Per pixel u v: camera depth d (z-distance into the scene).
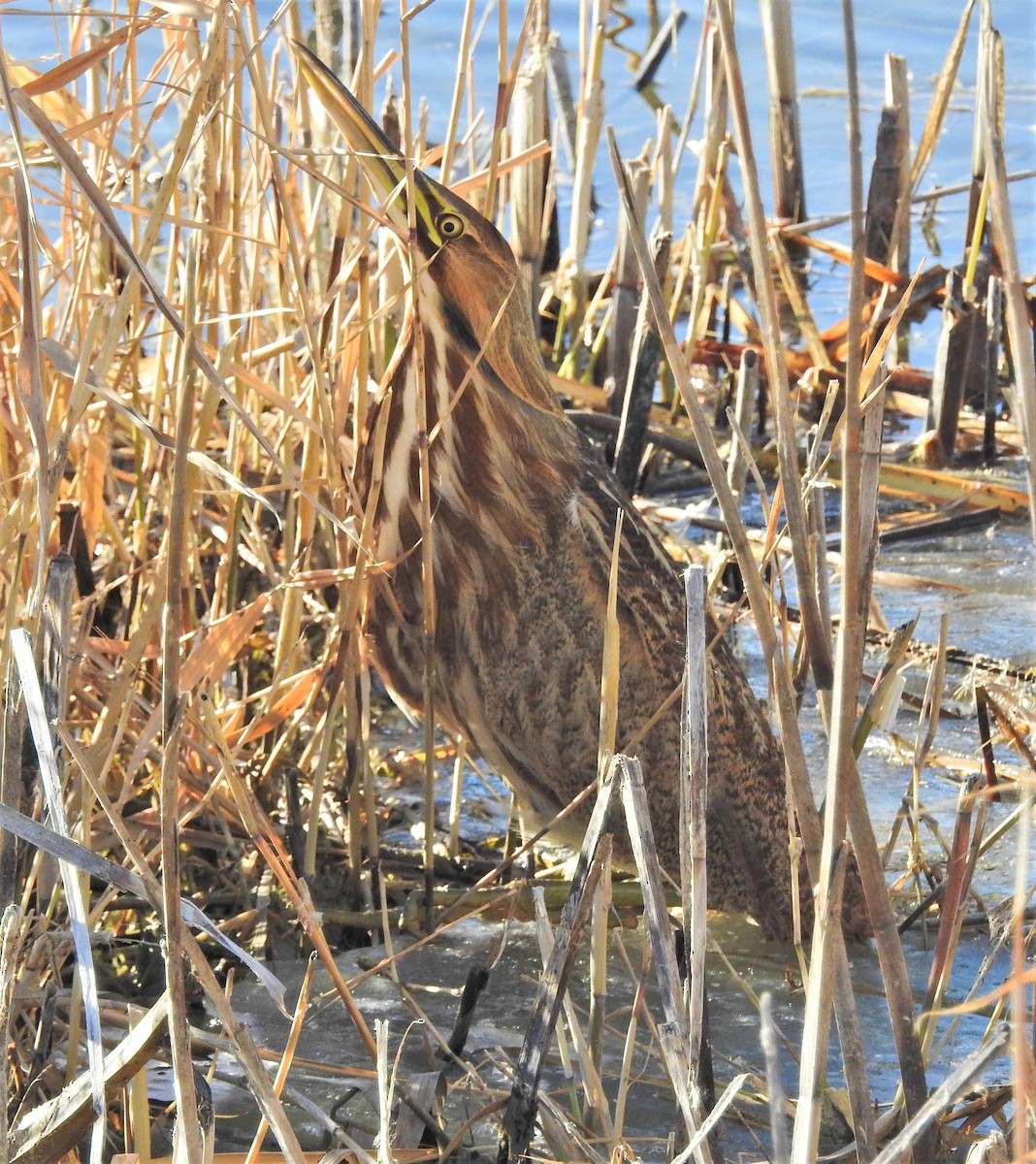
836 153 14.64
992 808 6.55
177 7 3.80
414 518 5.88
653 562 6.16
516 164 6.29
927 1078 4.73
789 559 8.64
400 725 7.74
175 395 6.29
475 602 5.89
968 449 10.78
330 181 4.93
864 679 7.48
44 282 7.11
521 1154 3.92
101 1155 3.29
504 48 5.62
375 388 6.77
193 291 3.24
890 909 3.66
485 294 5.74
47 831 3.44
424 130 6.62
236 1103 4.57
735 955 5.83
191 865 6.07
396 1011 5.25
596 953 4.11
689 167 14.23
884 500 10.20
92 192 3.52
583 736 6.02
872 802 6.71
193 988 3.84
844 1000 3.57
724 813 6.02
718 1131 3.72
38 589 3.79
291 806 5.93
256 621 5.79
